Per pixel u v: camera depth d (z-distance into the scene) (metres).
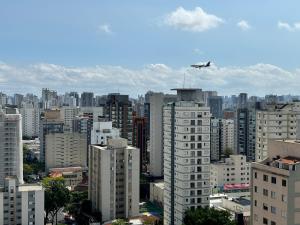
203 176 198.00
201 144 197.00
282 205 110.00
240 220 197.75
